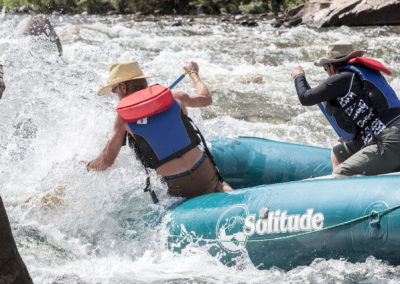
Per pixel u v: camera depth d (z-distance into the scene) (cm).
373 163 761
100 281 731
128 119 784
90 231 835
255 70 1934
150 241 790
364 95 773
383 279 672
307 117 1437
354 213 675
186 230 764
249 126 1361
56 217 861
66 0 3625
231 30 2752
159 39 2469
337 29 2681
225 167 919
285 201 718
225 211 746
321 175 889
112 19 3269
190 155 807
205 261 751
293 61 2069
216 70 1928
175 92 843
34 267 766
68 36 2466
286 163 905
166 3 3566
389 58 2056
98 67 1923
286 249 708
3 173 956
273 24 2859
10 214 880
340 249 685
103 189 845
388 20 2755
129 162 850
